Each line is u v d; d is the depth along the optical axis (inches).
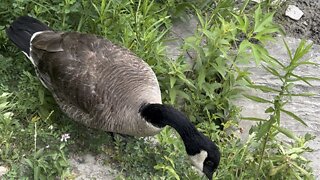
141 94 72.4
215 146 70.8
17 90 80.4
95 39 76.2
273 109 72.9
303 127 84.7
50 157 71.6
